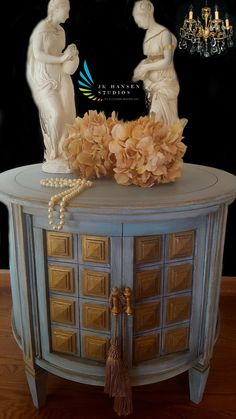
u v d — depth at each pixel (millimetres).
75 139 1144
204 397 1332
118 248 1002
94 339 1097
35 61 1238
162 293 1075
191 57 1737
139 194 1021
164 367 1124
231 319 1794
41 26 1213
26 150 1910
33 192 1042
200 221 1057
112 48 1736
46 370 1202
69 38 1732
